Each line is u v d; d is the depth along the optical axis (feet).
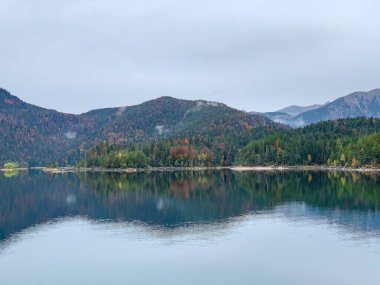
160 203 347.77
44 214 304.30
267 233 224.94
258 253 188.55
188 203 344.08
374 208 294.87
